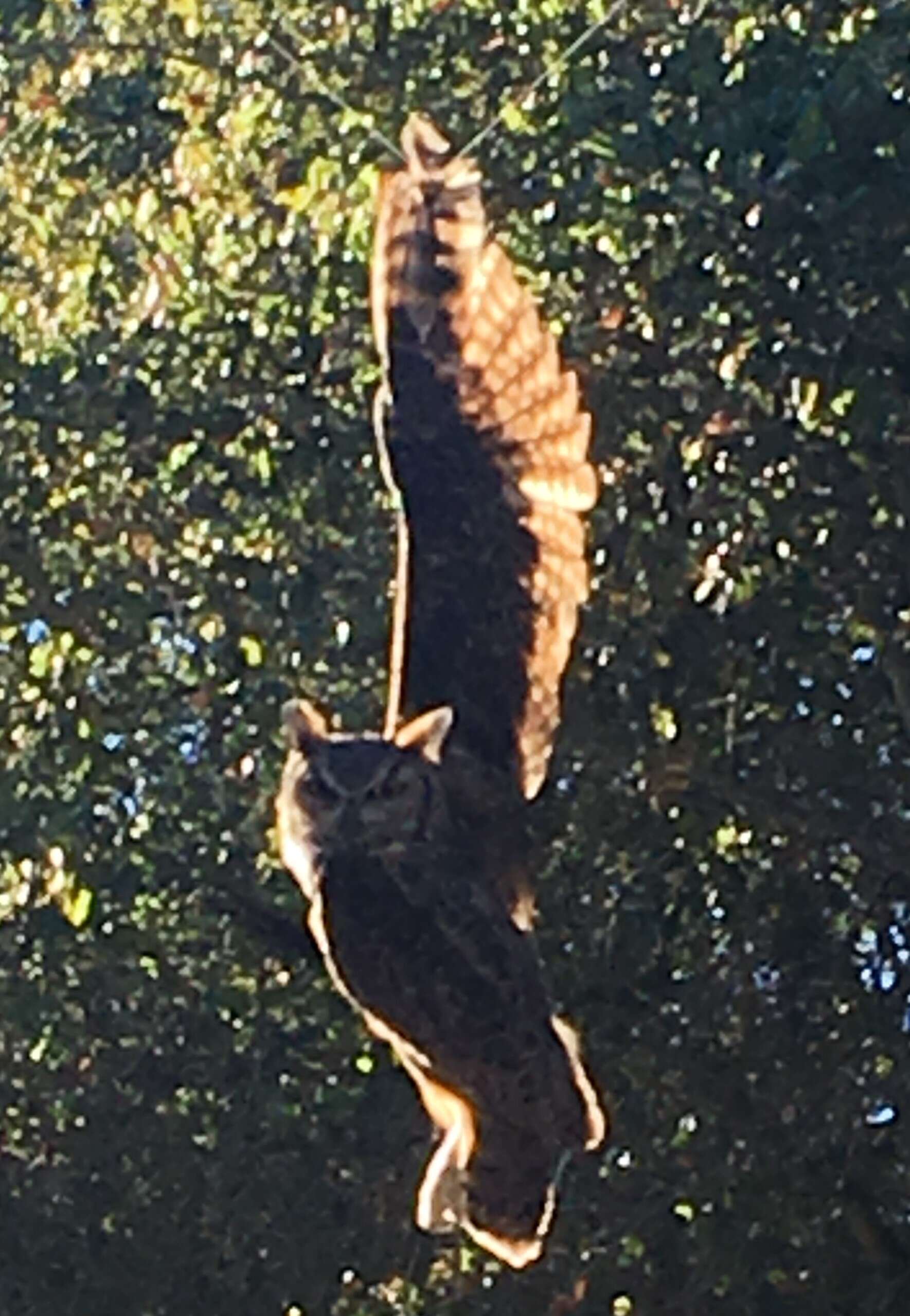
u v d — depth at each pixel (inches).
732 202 579.5
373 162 626.2
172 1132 689.6
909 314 579.8
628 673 610.5
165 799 660.7
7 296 675.4
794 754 618.5
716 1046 633.6
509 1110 270.7
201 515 657.0
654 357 593.3
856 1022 634.2
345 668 646.5
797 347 584.7
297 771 275.4
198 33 653.9
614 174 586.2
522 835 278.1
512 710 281.4
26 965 681.0
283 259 630.5
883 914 631.8
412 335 282.5
